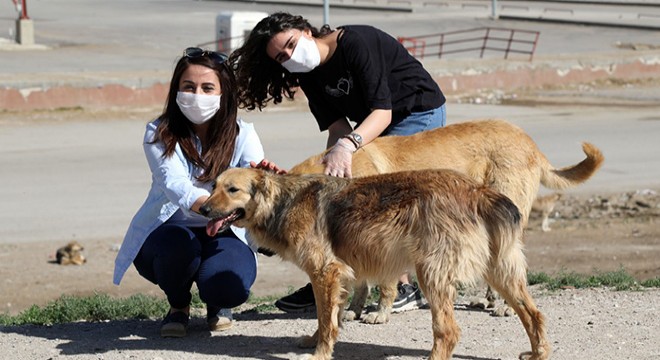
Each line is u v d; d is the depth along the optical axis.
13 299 11.43
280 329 7.68
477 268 6.07
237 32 35.06
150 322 8.09
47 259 13.43
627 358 6.54
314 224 6.40
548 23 57.34
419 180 6.21
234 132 7.20
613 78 37.59
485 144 8.11
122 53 41.03
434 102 8.23
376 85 7.64
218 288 7.10
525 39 49.38
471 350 6.84
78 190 17.39
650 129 25.23
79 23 53.97
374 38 7.79
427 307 8.51
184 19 56.38
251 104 8.24
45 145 22.00
